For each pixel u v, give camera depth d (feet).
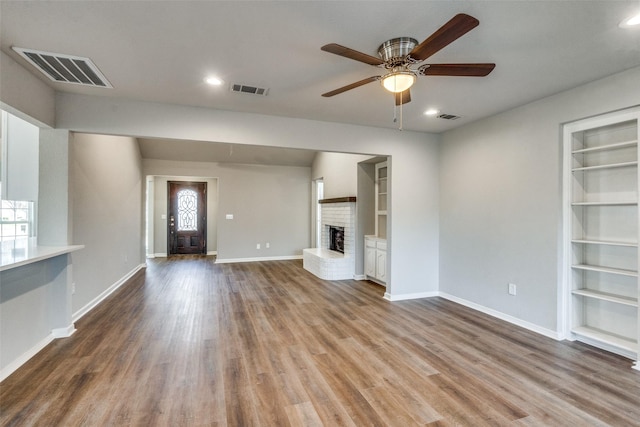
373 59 6.55
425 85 9.62
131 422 6.21
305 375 8.05
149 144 22.43
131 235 20.11
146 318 12.19
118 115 10.84
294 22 6.49
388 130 14.66
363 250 19.54
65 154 10.30
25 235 11.57
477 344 9.98
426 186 15.40
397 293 14.97
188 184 29.84
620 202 9.18
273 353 9.29
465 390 7.41
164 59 8.08
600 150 10.05
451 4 5.89
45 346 9.56
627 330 9.57
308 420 6.33
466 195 13.97
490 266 12.78
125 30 6.77
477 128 13.42
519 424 6.24
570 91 9.96
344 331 11.03
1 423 6.12
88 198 12.94
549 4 5.87
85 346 9.62
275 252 26.94
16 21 6.42
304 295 15.72
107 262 15.38
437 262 15.67
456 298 14.55
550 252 10.55
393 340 10.28
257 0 5.77
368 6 5.96
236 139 12.17
